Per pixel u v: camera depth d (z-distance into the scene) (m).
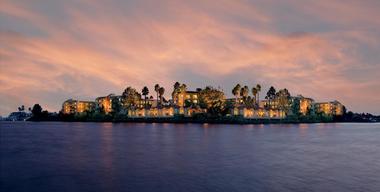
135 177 32.84
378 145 68.75
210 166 39.50
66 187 29.03
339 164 41.38
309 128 162.12
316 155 50.78
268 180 31.17
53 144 70.38
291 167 38.81
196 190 27.45
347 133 117.19
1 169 38.09
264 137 91.62
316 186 28.78
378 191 27.11
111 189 28.12
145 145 67.31
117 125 198.75
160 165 40.41
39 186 29.47
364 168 38.19
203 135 99.44
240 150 57.62
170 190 27.64
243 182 30.36
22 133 112.50
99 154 52.06
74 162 43.34
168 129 140.88
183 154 51.66
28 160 45.47
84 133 111.56
